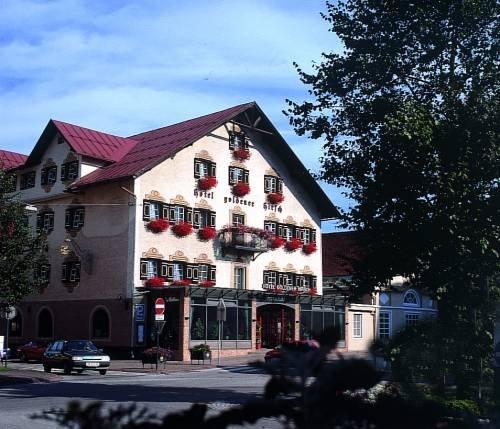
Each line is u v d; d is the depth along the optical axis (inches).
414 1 540.7
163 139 1688.0
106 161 1641.2
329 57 586.2
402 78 568.7
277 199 1786.4
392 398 113.7
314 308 1760.6
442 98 537.0
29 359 1460.4
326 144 576.4
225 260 1651.1
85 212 1596.9
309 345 106.7
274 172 1807.3
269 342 1663.4
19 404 591.2
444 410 120.7
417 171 492.1
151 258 1497.3
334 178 567.5
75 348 1097.4
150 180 1523.1
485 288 435.2
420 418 113.8
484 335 377.4
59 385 827.4
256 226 1742.1
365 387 106.4
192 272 1569.9
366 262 527.2
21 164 1895.9
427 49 545.6
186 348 1424.7
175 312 1451.8
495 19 523.8
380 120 555.5
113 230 1528.1
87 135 1680.6
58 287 1633.9
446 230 473.4
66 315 1603.1
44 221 1694.1
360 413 105.7
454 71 541.3
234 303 1562.5
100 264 1544.0
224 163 1683.1
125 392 711.7
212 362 1371.8
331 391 102.9
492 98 510.9
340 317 1809.8
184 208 1579.7
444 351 157.5
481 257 460.1
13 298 982.4
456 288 442.6
